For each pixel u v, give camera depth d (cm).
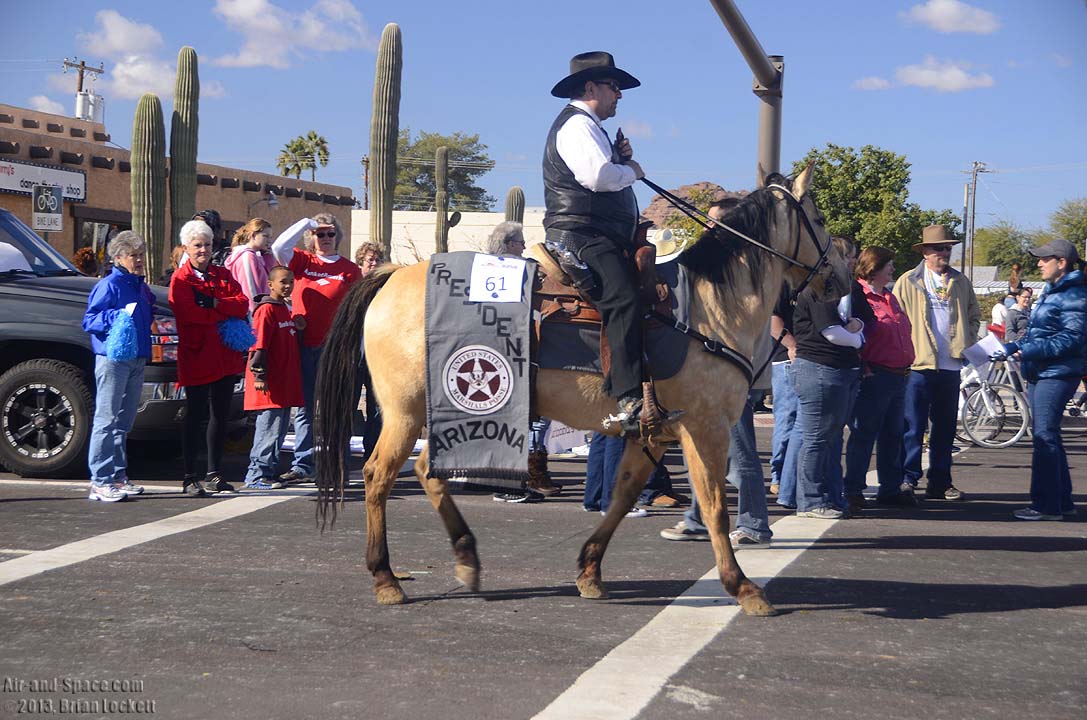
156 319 934
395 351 575
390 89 1798
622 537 757
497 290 567
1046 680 464
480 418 562
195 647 492
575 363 564
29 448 935
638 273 559
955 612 572
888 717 419
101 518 775
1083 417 1730
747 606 559
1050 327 841
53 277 994
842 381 808
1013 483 1077
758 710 423
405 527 778
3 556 656
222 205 3111
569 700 430
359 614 550
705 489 570
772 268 605
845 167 4022
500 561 676
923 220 4016
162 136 1877
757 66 1198
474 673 462
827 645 509
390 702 427
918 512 887
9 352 952
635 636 519
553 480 1031
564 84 588
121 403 845
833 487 864
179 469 1039
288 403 912
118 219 2723
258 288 978
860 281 883
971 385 1433
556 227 575
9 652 483
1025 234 8738
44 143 2475
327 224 962
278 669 464
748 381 587
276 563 653
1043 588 628
